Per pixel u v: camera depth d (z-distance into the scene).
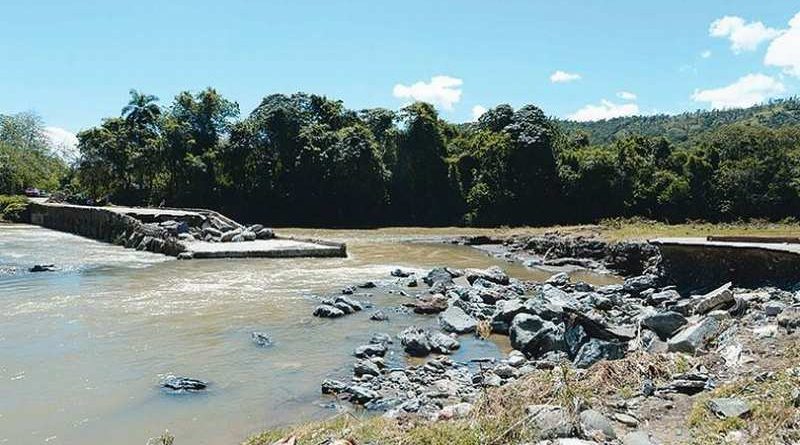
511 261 35.19
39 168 95.81
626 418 8.35
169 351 14.36
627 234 36.34
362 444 7.81
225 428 10.09
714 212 54.56
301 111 66.06
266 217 62.78
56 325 16.38
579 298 21.39
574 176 61.22
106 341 14.99
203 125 66.81
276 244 35.28
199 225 39.09
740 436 7.42
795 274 20.17
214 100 66.75
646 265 28.69
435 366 13.86
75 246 36.41
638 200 59.16
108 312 18.14
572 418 7.98
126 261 29.38
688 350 12.21
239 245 34.34
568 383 9.64
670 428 8.10
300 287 23.45
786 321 12.38
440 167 65.50
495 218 60.91
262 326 17.14
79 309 18.44
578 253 34.56
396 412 10.02
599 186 60.44
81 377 12.36
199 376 12.68
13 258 29.92
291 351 14.80
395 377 12.88
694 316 15.72
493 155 63.97
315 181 63.06
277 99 66.06
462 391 12.02
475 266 32.12
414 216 64.50
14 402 10.96
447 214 64.25
